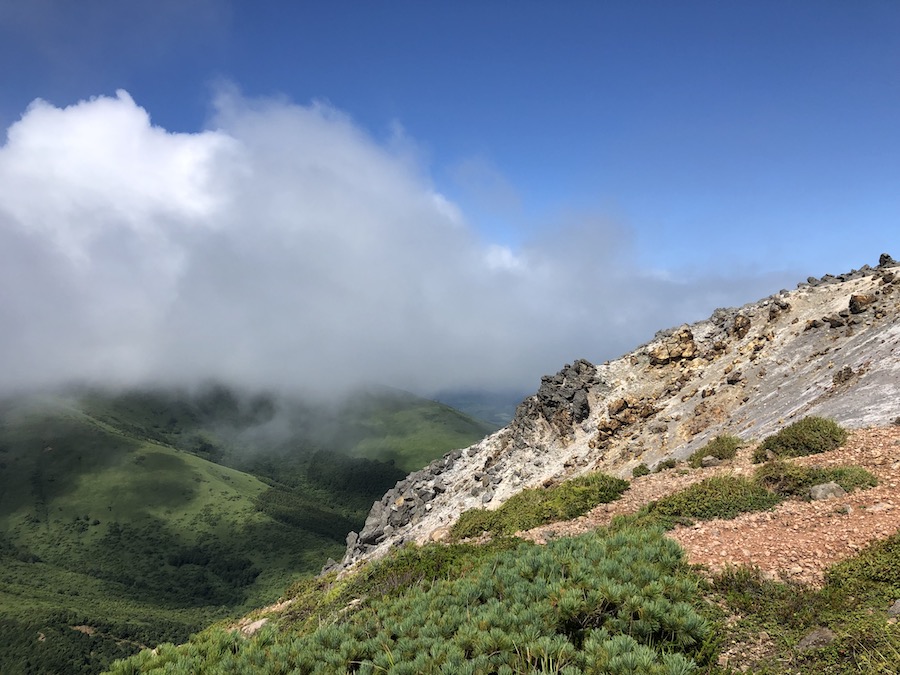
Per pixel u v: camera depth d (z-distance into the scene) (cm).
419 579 1847
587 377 5034
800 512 1580
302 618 2656
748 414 3102
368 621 1292
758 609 1122
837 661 908
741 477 1966
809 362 3181
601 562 1198
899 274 3294
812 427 2161
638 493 2303
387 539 5122
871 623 949
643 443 3712
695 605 1152
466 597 1258
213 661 1211
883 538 1293
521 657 946
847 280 3944
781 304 4025
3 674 16750
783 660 963
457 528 2775
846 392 2489
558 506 2372
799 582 1208
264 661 1171
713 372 4072
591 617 1076
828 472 1753
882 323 2914
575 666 893
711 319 5184
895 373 2317
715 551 1448
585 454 4216
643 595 1076
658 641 1016
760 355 3678
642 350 5359
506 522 2533
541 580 1204
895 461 1736
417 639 1120
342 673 1074
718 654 1007
